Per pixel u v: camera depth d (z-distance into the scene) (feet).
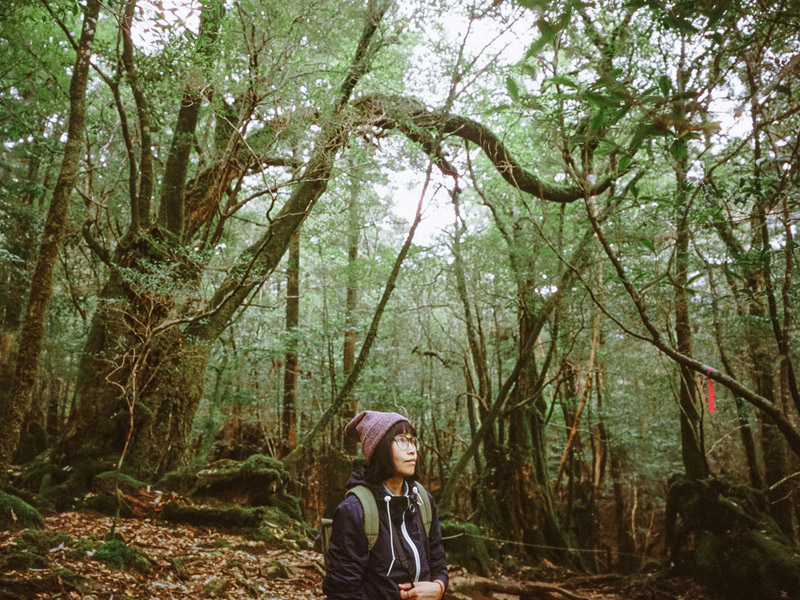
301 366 70.85
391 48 49.21
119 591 18.97
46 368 61.31
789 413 37.60
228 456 64.80
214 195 39.14
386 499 8.44
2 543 19.03
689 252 28.12
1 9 34.78
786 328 20.38
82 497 33.32
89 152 40.37
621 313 46.55
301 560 30.63
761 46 14.76
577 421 52.90
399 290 71.56
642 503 65.41
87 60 26.20
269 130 34.96
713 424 51.88
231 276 35.32
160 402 37.37
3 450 23.18
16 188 45.65
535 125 17.44
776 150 18.06
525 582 41.14
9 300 47.73
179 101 33.68
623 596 39.75
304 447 42.32
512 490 49.80
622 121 16.58
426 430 68.80
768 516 37.88
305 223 59.52
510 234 52.31
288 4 31.37
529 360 53.26
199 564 25.55
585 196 17.42
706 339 49.73
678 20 9.70
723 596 36.35
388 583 8.16
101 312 37.17
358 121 33.22
